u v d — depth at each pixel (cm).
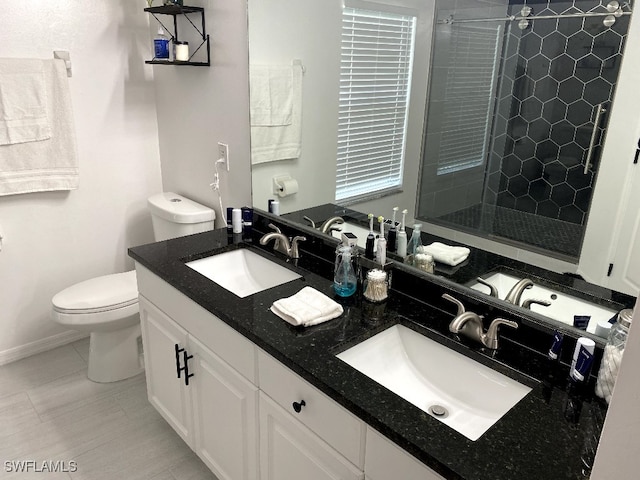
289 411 136
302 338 137
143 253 196
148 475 198
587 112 117
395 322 149
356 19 162
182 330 179
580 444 100
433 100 147
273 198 217
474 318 137
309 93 184
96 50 252
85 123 258
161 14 246
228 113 226
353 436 115
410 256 164
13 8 224
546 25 120
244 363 149
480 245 144
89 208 272
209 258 203
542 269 132
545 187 128
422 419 106
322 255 201
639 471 64
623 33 108
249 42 204
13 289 259
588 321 126
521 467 94
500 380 128
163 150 285
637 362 61
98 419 227
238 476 169
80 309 224
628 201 114
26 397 240
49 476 195
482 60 133
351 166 178
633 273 116
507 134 132
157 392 212
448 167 148
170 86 262
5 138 232
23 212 251
